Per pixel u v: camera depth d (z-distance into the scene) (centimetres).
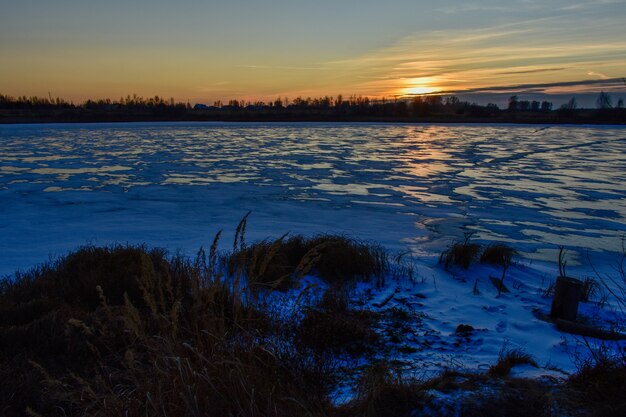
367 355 402
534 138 4594
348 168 2223
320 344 400
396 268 711
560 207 1381
